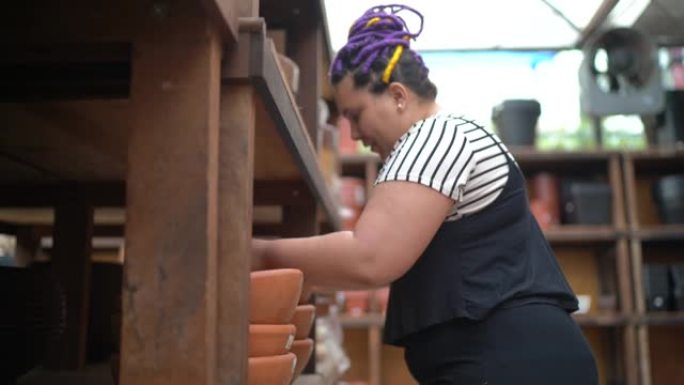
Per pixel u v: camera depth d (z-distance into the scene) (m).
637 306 3.34
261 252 0.96
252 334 0.74
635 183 3.80
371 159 3.49
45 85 0.81
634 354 3.30
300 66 1.53
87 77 0.79
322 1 1.48
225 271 0.66
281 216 1.63
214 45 0.63
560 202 3.62
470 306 0.99
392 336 1.10
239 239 0.66
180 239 0.60
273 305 0.75
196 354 0.59
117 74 0.78
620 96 3.17
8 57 0.70
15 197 1.42
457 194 0.99
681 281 3.38
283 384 0.77
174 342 0.59
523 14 3.10
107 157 1.14
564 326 1.02
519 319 0.99
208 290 0.60
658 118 3.53
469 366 1.00
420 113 1.12
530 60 3.73
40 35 0.63
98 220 1.92
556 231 3.39
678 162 3.57
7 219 1.79
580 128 3.76
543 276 1.04
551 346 0.99
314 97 1.51
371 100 1.11
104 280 1.43
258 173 1.32
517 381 0.97
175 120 0.61
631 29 3.13
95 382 1.21
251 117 0.69
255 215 1.72
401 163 0.98
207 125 0.61
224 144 0.68
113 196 1.41
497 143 1.06
